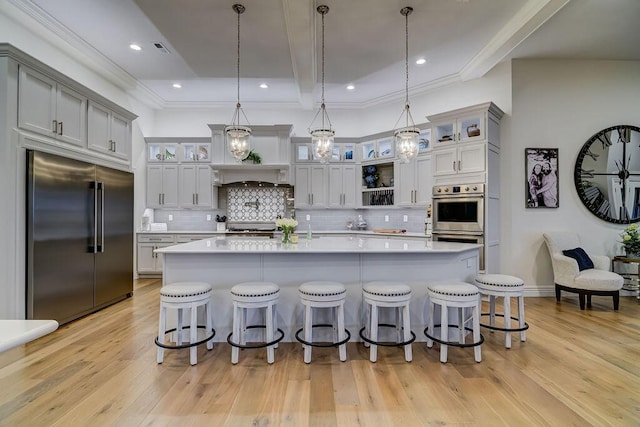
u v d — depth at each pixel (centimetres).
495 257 450
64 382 223
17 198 290
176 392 211
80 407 195
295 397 206
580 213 460
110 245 402
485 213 426
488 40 398
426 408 195
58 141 331
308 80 482
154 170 604
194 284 267
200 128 638
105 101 395
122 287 425
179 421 182
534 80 459
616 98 461
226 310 297
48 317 312
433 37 390
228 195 638
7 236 285
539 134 459
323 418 185
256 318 298
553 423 181
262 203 641
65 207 332
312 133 353
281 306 298
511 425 180
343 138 618
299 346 288
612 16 354
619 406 197
